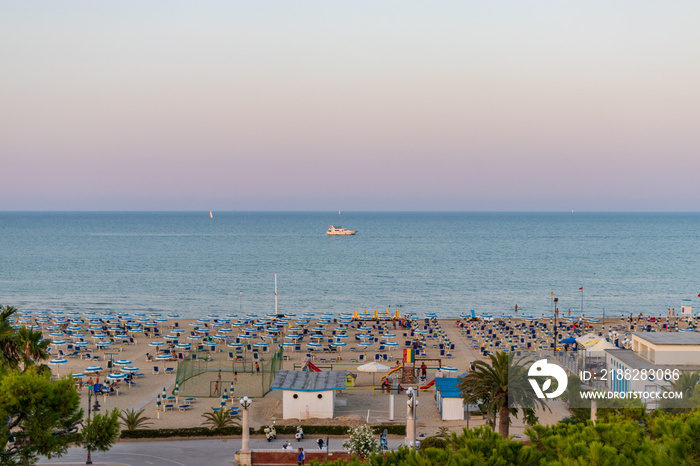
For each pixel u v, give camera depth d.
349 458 43.41
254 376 70.75
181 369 67.69
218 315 126.81
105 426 36.91
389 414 55.59
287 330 97.75
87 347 86.12
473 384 42.50
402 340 93.56
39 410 32.78
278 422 53.06
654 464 21.70
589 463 22.22
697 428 22.17
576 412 37.91
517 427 50.38
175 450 46.34
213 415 52.09
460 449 23.89
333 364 77.56
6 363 42.50
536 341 92.06
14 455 33.72
